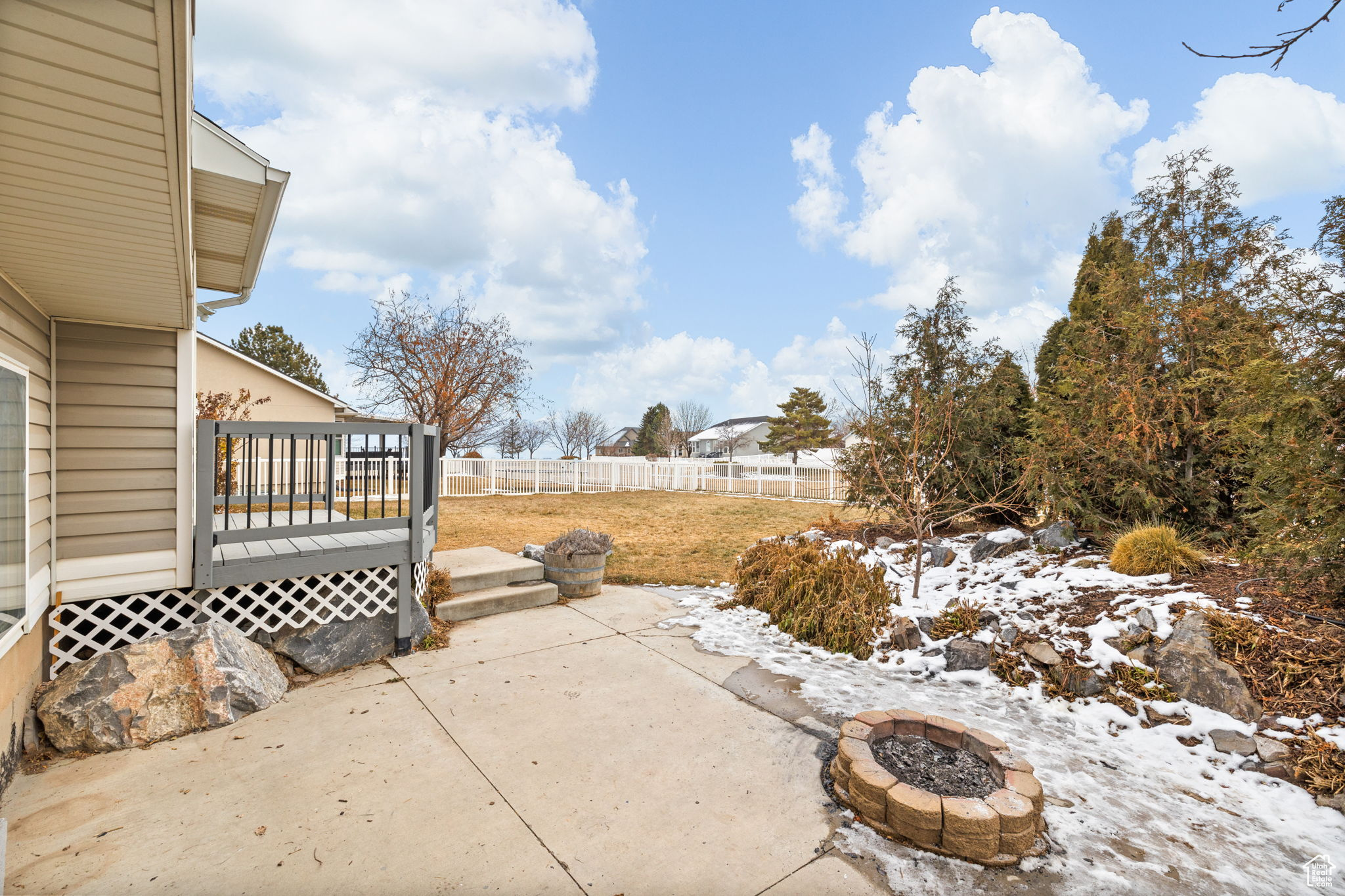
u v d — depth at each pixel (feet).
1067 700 11.92
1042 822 7.82
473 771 9.12
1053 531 18.85
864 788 8.02
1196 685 10.88
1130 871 7.09
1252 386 12.92
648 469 64.64
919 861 7.21
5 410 8.24
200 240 13.10
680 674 13.34
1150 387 18.34
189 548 12.01
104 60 4.38
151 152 5.65
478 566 19.29
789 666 14.11
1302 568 11.49
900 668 14.01
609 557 26.99
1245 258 17.93
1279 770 9.04
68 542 10.82
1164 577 13.98
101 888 6.49
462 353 63.36
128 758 9.31
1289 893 6.72
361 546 13.67
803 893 6.65
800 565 18.33
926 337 26.48
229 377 50.37
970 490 22.53
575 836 7.59
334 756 9.53
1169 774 9.38
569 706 11.55
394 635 14.28
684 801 8.42
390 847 7.31
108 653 10.36
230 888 6.55
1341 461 10.64
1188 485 17.43
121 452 11.39
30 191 6.36
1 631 7.97
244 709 10.89
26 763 9.02
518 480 57.47
